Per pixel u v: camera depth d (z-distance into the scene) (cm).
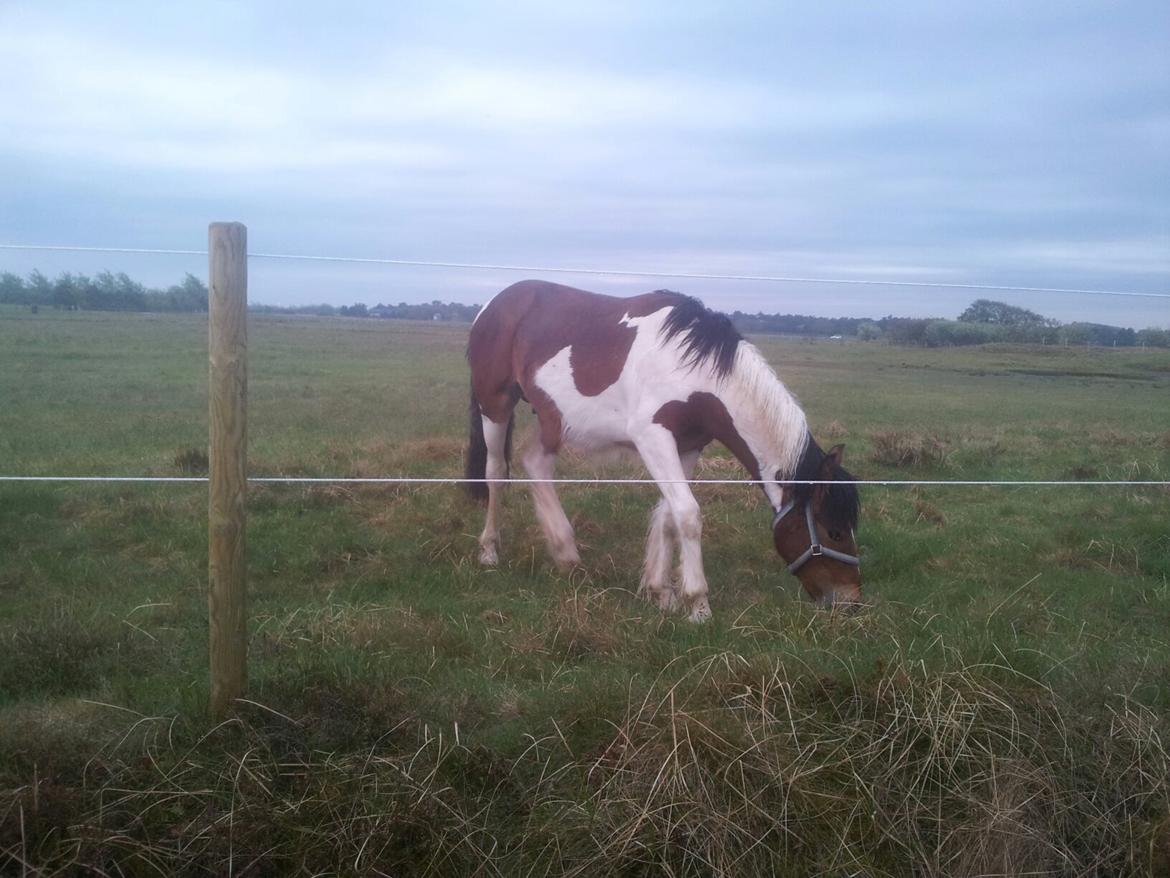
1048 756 291
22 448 451
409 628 380
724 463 723
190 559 474
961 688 308
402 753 281
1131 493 659
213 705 292
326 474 546
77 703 311
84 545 485
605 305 502
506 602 443
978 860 263
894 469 673
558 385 501
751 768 276
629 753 279
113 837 242
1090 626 410
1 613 393
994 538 559
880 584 483
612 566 514
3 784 254
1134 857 264
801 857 263
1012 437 675
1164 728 300
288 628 384
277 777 269
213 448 281
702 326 450
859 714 303
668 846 256
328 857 248
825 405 556
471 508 594
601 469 667
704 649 355
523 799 273
